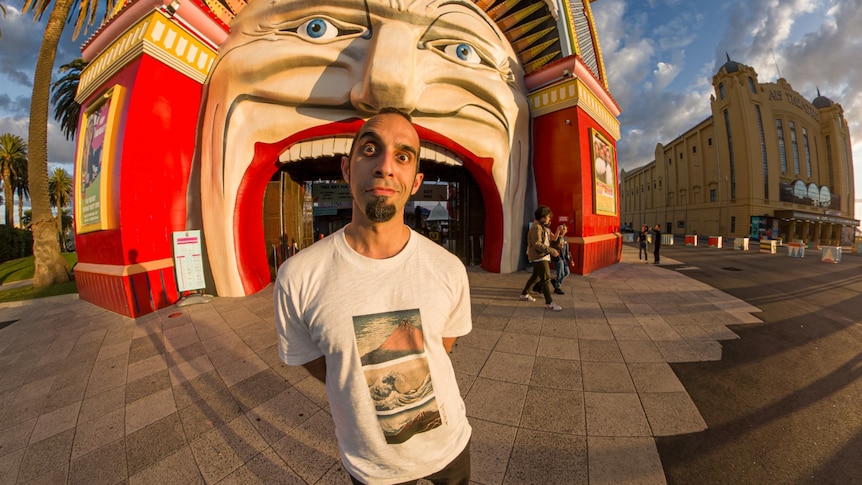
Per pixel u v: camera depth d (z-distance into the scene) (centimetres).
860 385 276
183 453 206
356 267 104
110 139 504
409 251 110
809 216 2845
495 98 685
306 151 614
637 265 966
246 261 609
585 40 898
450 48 633
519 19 764
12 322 496
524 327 410
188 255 554
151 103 518
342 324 98
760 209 2673
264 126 580
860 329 405
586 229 781
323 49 560
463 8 629
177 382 291
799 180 2978
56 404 262
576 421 230
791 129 2986
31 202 827
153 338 398
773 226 2705
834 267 994
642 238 1132
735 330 400
